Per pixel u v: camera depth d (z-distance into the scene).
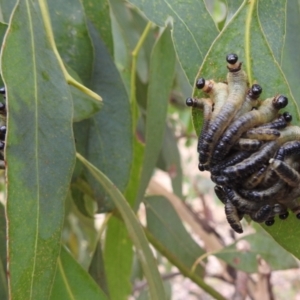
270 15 0.27
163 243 0.47
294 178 0.23
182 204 0.65
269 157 0.23
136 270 0.59
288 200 0.24
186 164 0.96
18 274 0.22
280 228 0.26
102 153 0.34
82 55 0.33
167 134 0.53
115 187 0.32
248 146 0.23
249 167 0.23
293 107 0.25
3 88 0.26
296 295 1.11
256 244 0.46
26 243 0.23
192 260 0.48
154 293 0.33
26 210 0.23
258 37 0.26
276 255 0.46
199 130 0.26
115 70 0.35
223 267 0.67
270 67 0.26
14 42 0.24
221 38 0.26
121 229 0.46
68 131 0.24
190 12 0.28
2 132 0.25
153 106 0.35
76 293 0.32
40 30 0.25
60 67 0.25
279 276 1.13
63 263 0.32
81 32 0.33
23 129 0.23
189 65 0.28
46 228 0.23
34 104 0.24
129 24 0.48
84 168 0.35
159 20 0.28
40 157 0.23
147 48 0.49
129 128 0.35
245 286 0.57
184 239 0.48
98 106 0.31
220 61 0.26
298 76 0.32
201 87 0.25
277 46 0.27
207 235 0.65
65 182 0.24
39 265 0.23
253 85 0.25
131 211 0.32
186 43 0.28
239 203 0.24
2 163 0.26
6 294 0.33
